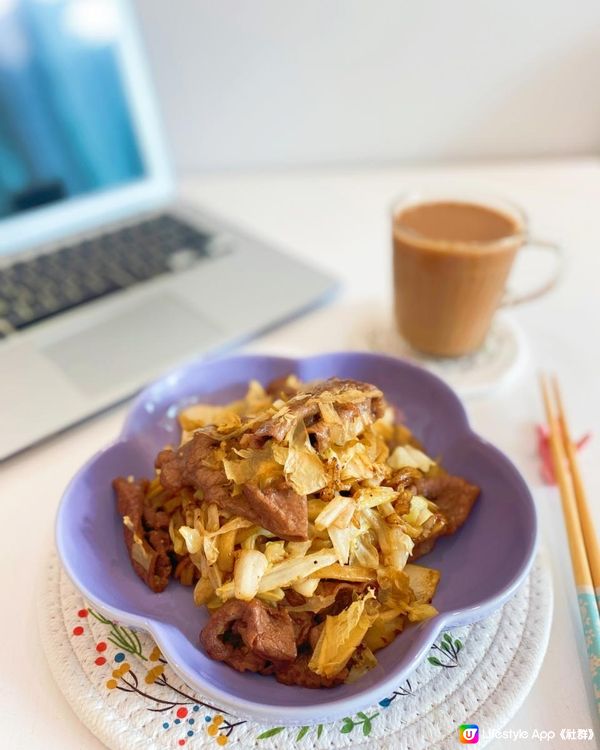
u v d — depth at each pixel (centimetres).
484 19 58
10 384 38
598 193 61
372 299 48
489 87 62
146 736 25
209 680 24
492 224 40
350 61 61
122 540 30
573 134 66
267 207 62
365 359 36
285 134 66
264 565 28
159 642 25
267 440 29
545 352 42
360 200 62
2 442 35
